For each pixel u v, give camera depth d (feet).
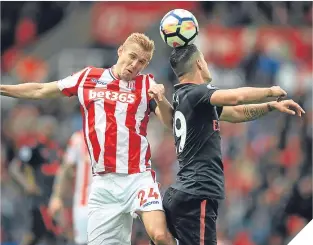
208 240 82.74
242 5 204.85
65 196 135.95
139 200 85.71
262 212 156.15
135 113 86.84
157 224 83.76
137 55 86.28
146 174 87.35
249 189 161.07
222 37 195.93
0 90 86.84
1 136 172.86
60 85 87.56
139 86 87.40
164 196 85.15
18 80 204.03
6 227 161.17
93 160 87.40
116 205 87.40
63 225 130.21
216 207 83.30
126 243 89.04
